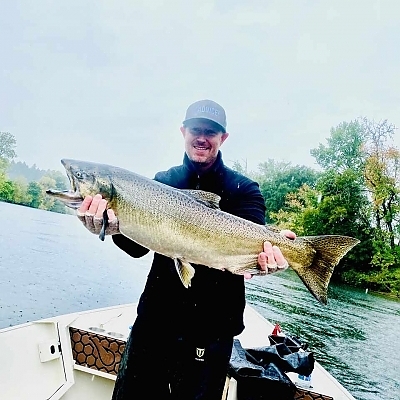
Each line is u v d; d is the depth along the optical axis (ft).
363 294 99.30
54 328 12.66
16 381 11.16
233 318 9.31
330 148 136.46
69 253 78.64
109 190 8.80
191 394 9.03
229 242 9.22
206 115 9.18
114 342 12.12
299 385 11.58
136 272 66.54
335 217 125.18
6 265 58.59
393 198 118.32
